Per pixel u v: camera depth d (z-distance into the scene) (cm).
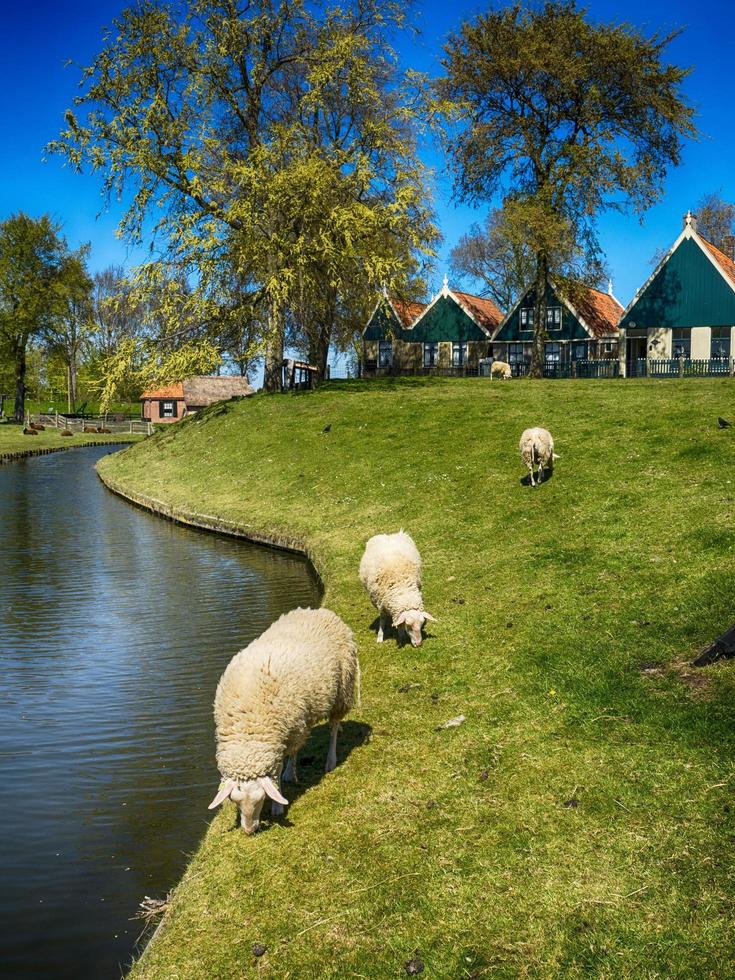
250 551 1906
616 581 1107
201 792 757
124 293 3431
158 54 3369
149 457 3412
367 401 3102
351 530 1756
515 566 1267
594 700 769
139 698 998
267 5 3516
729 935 459
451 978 456
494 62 4153
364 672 936
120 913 580
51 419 7881
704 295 4672
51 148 3259
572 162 4178
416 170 3550
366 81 3578
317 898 536
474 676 879
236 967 484
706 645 845
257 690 609
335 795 661
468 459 2105
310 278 3434
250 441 2920
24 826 699
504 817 602
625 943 465
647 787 614
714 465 1611
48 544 2039
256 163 3388
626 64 4025
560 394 2858
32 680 1070
